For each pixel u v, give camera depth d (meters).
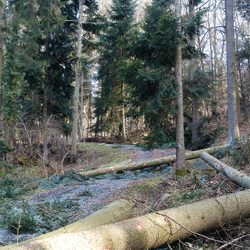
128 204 5.53
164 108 8.89
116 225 3.14
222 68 22.45
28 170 14.62
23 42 16.59
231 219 3.71
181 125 9.20
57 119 20.86
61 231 4.09
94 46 22.56
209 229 3.67
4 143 13.74
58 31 19.44
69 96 22.02
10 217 5.47
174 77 9.29
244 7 15.86
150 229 3.20
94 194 8.41
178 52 9.18
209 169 9.55
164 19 8.17
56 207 6.73
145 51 9.18
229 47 12.23
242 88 17.39
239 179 5.68
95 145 27.61
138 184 8.63
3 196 8.72
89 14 23.12
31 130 17.95
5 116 15.34
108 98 29.19
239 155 7.85
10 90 15.12
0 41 15.23
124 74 8.87
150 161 13.04
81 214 6.14
